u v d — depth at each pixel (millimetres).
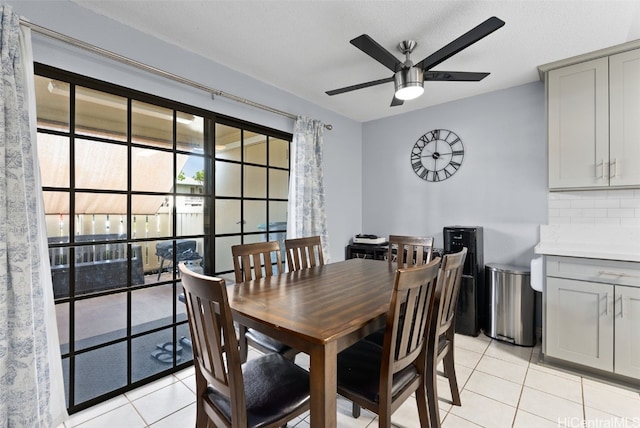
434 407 1589
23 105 1518
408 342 1372
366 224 4250
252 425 1105
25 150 1528
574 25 2029
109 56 1856
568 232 2754
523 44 2268
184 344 2408
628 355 2027
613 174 2309
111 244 2020
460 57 2473
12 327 1437
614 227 2561
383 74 2818
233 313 1392
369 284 1861
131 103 2100
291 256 2404
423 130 3729
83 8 1860
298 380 1334
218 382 1149
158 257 2264
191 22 2037
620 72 2283
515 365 2385
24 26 1547
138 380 2127
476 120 3330
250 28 2107
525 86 3029
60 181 1809
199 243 2514
